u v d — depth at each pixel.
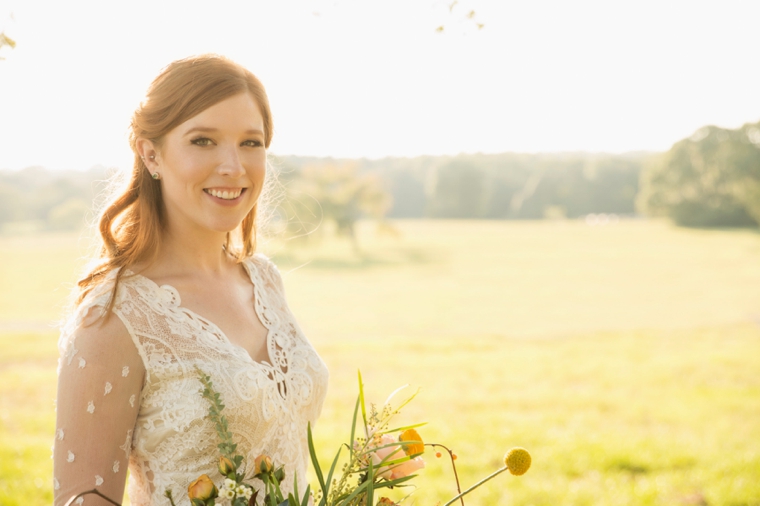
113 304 1.52
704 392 12.59
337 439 8.20
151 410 1.55
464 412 10.69
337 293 35.75
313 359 1.89
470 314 28.28
